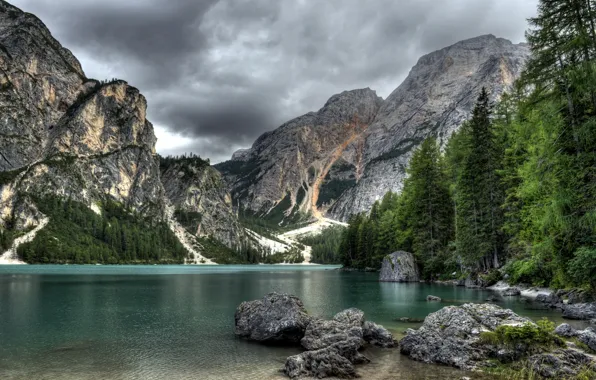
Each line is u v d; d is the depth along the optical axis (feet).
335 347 62.85
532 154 129.08
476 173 183.42
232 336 83.97
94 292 176.96
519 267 151.74
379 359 64.54
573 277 93.50
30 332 86.89
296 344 77.10
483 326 65.00
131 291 184.14
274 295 86.12
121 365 61.82
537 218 122.72
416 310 113.39
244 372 58.85
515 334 58.80
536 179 96.17
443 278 211.20
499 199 175.01
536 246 103.65
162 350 71.72
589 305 90.17
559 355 54.65
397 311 111.75
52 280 258.57
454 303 124.98
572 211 79.71
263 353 69.97
